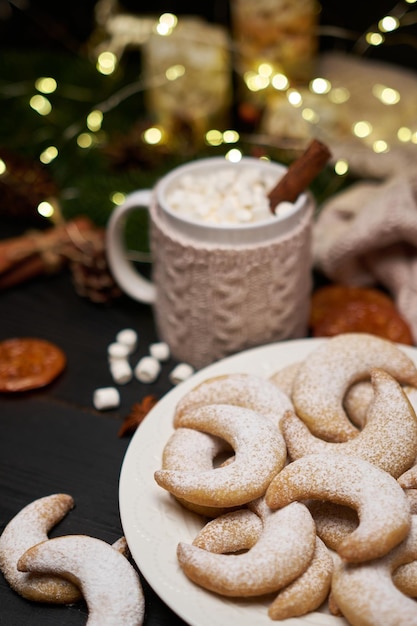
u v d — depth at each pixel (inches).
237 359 21.4
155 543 17.5
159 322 23.7
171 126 29.9
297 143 28.6
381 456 17.8
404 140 27.4
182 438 18.9
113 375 23.2
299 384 19.5
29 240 25.9
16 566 18.0
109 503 20.1
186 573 16.8
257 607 16.7
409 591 16.7
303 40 29.0
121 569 17.4
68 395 22.8
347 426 18.7
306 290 22.6
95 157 29.9
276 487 17.2
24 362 23.3
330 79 30.1
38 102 31.7
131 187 28.4
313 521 17.1
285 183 21.5
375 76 30.1
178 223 21.3
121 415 22.3
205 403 19.6
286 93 28.8
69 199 28.2
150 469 18.9
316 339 21.8
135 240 26.5
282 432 18.6
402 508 16.5
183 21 29.7
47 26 36.3
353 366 19.8
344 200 25.5
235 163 23.1
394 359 19.9
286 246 21.3
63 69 33.8
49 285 26.2
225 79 29.4
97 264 24.8
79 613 17.9
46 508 19.2
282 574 16.3
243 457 17.7
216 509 17.9
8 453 21.3
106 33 31.1
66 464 21.0
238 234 20.9
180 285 21.8
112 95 32.4
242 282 21.4
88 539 17.8
